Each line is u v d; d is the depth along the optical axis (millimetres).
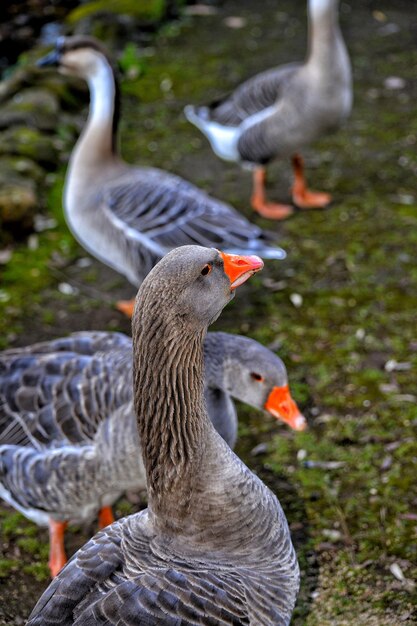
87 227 7676
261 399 5188
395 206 9492
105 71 7711
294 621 5199
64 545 5871
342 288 8289
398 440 6551
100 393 5055
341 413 6840
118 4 13812
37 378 5340
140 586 3512
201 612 3469
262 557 3889
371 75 12188
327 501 6062
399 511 5957
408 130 10930
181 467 3732
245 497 3855
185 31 13641
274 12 14242
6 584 5578
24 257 8773
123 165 7820
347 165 10297
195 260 3584
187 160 10555
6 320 7938
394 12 13992
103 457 4992
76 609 3537
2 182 9227
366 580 5461
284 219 9352
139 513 4012
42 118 10750
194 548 3799
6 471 5340
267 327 7820
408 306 8016
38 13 14727
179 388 3670
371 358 7402
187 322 3594
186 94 11883
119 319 8016
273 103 9156
